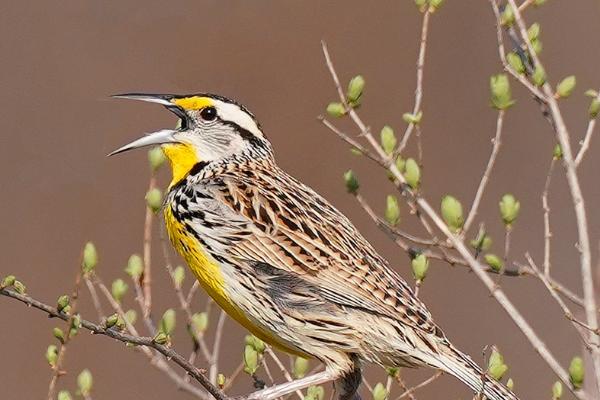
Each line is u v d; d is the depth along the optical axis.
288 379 8.05
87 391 7.75
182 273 8.17
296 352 8.23
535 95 7.75
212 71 14.80
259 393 7.87
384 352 8.03
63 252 13.59
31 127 14.41
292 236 8.14
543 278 7.56
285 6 15.16
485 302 13.34
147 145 8.64
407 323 7.97
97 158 14.25
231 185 8.35
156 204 8.05
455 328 13.29
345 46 15.07
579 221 7.51
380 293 8.02
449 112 14.66
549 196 14.15
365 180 14.25
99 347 12.66
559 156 7.75
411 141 14.45
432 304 13.36
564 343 13.08
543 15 15.21
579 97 14.77
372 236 13.91
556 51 15.07
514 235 13.91
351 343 8.05
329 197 14.29
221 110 8.63
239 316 8.24
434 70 14.91
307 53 14.98
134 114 14.61
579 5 15.26
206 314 8.07
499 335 13.22
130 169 14.18
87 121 14.52
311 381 8.01
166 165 14.16
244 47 14.95
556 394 7.49
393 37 15.14
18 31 14.86
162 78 14.77
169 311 7.41
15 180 14.04
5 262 13.43
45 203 13.91
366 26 15.16
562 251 13.75
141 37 14.88
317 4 15.20
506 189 14.20
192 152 8.62
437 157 14.37
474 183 14.25
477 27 15.09
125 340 7.02
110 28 14.93
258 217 8.20
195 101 8.64
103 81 14.69
